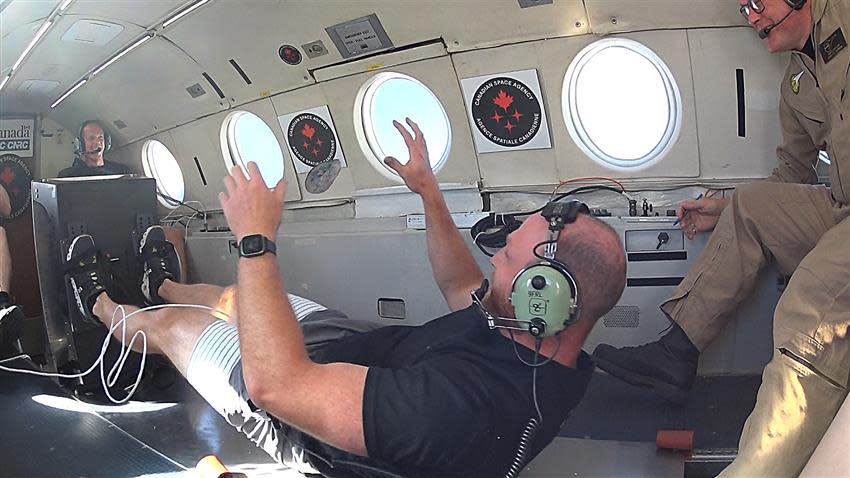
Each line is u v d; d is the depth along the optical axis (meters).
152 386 1.85
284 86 2.26
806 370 1.02
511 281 1.02
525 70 1.80
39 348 2.19
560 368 1.01
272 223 1.00
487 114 1.92
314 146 2.34
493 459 0.99
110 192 1.91
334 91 2.16
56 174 3.11
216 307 1.58
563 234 0.99
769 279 1.56
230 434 1.52
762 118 1.65
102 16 2.04
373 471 1.04
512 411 0.98
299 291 2.23
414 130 1.47
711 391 1.54
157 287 1.78
